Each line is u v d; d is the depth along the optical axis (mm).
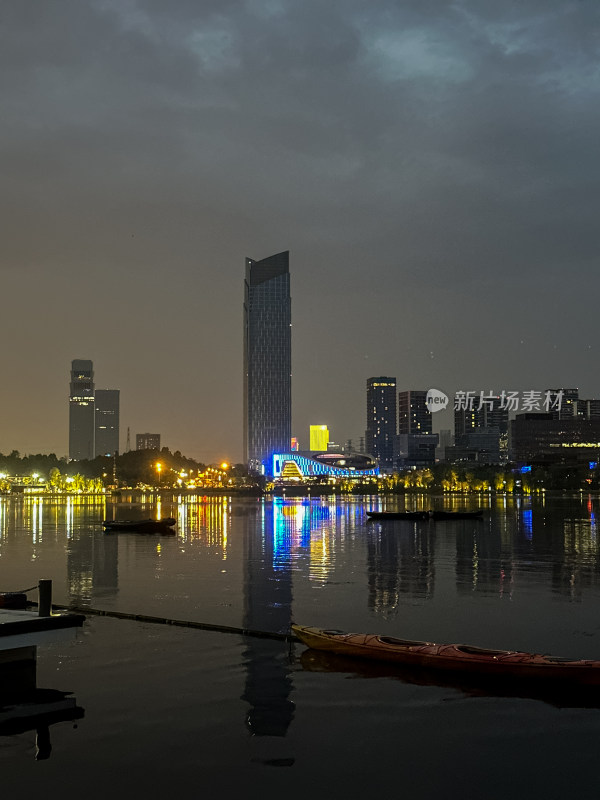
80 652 34844
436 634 38156
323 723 26266
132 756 23812
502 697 28609
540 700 28297
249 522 141125
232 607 45375
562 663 29938
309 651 34938
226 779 22359
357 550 81062
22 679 30266
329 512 192750
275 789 21797
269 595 49781
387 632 38594
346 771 22844
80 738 25094
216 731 25609
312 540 95438
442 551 79688
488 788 21828
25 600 40781
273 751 24109
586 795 21422
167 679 30875
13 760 23547
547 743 24625
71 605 45906
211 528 122312
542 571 62125
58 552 80000
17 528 122062
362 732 25516
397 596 49281
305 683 30234
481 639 37125
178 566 66312
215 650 35156
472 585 54188
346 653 34000
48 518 157625
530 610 44188
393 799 21250
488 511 186750
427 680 30531
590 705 27766
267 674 31406
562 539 95250
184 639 37250
